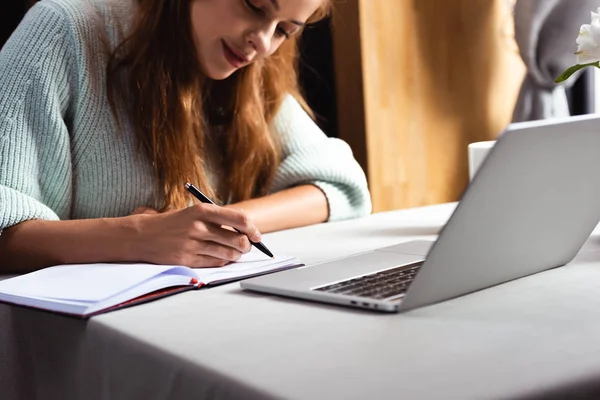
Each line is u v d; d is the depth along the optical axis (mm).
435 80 2254
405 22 2188
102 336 849
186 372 714
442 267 833
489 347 707
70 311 908
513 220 882
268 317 848
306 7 1380
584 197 960
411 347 716
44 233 1193
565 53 2150
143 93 1455
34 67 1358
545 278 967
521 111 2256
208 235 1096
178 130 1476
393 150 2205
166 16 1444
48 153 1369
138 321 860
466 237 833
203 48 1421
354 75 2160
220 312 881
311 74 2260
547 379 623
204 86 1604
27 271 1229
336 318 827
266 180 1704
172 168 1473
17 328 1008
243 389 646
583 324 765
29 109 1350
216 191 1647
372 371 656
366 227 1463
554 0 2105
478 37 2312
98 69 1441
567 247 1009
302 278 979
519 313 814
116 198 1469
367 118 2146
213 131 1647
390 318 814
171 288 997
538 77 2213
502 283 948
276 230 1514
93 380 869
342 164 1659
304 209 1560
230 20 1365
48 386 960
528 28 2158
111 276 1007
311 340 753
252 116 1636
